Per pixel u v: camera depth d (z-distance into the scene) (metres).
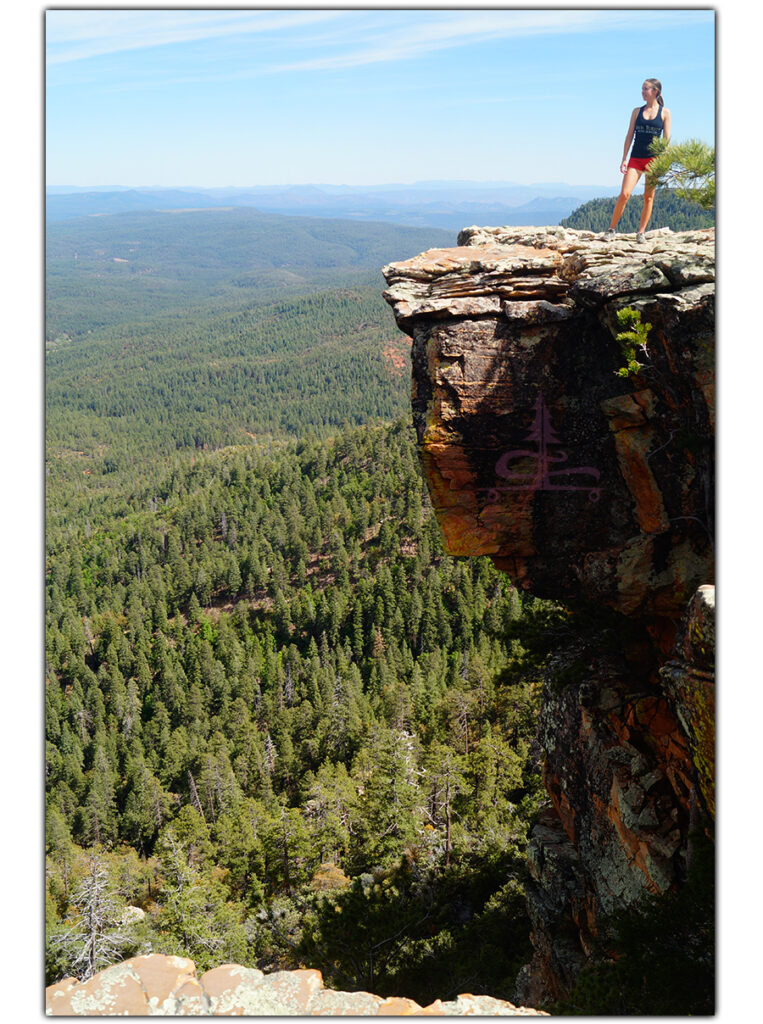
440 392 11.79
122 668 128.88
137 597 152.12
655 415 11.35
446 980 17.56
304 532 164.62
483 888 25.78
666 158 11.04
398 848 30.78
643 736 12.88
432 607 111.75
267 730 94.56
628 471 11.80
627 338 10.48
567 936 14.35
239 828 52.16
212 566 158.75
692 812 10.64
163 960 7.10
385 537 144.88
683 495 11.49
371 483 171.75
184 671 120.62
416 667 91.50
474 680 73.62
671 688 9.41
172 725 108.31
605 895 12.57
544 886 15.00
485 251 13.09
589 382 11.67
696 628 8.89
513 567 12.88
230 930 28.08
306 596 135.75
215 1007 6.56
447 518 12.54
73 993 6.73
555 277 11.93
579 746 13.71
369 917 17.44
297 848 37.41
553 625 15.64
